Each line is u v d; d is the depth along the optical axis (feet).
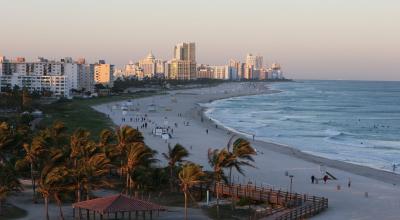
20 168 263.70
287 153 460.96
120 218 218.38
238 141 263.29
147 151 246.06
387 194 297.33
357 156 472.03
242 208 244.63
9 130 316.60
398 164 429.79
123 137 267.39
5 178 233.55
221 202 254.06
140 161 245.45
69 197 248.52
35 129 509.76
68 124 577.84
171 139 523.70
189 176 215.72
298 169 375.45
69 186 213.25
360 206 263.49
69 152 271.49
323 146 532.73
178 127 640.17
